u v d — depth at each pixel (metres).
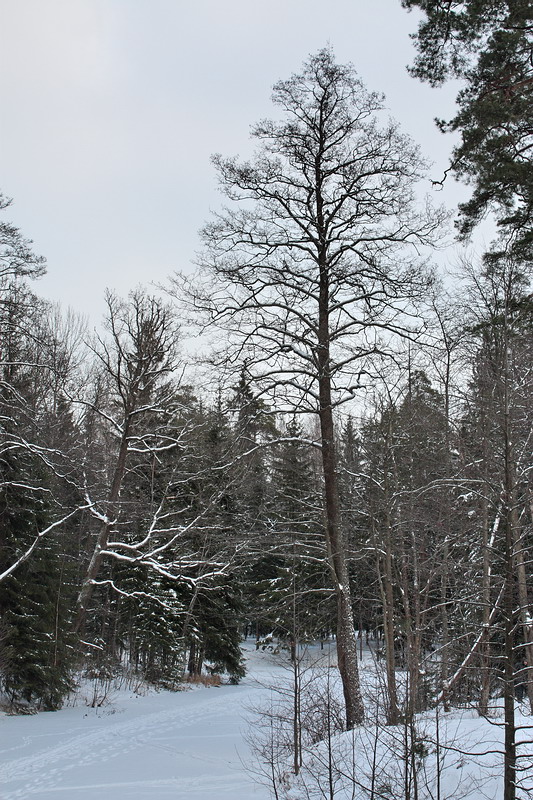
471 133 13.78
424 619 13.53
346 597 14.27
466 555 14.77
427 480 15.50
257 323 15.31
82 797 11.66
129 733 18.05
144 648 29.33
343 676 13.69
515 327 10.41
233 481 23.28
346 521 17.41
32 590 21.91
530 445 10.07
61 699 22.05
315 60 15.28
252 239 15.73
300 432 23.38
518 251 13.53
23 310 21.28
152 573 29.36
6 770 13.76
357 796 9.37
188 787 12.32
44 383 27.05
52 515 23.36
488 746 9.82
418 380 17.16
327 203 15.64
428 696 10.35
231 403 15.95
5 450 20.45
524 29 13.65
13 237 20.56
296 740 12.08
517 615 9.17
